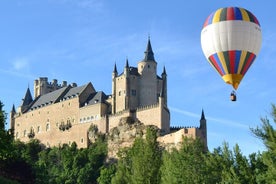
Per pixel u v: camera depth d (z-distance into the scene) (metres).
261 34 101.19
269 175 83.69
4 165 148.75
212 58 101.69
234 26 99.00
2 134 113.38
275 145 81.62
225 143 100.25
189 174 114.31
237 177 93.62
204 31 102.88
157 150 134.38
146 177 129.12
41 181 176.00
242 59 99.00
